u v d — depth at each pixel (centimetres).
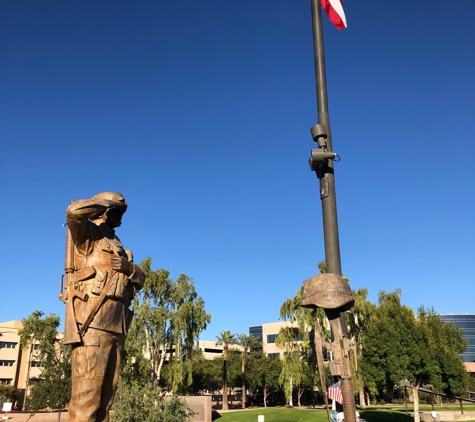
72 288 575
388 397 6444
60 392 3136
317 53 822
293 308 4322
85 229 584
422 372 2903
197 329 4262
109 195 639
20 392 6044
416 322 3055
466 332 9500
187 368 4241
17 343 6825
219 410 5903
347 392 588
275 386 6794
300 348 4484
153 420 2055
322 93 796
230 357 7662
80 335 555
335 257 693
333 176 738
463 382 2931
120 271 595
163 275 4334
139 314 4066
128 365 3772
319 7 852
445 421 3150
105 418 562
